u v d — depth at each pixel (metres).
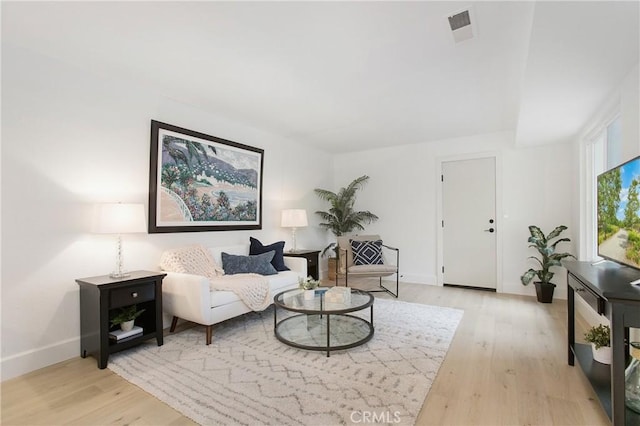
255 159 4.31
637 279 1.75
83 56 2.47
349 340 2.71
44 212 2.43
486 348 2.62
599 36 1.78
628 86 2.23
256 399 1.88
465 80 2.87
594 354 2.08
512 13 1.91
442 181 5.09
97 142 2.75
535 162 4.43
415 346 2.64
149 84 2.98
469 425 1.65
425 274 5.20
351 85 2.99
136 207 2.64
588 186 3.63
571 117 3.17
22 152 2.33
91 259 2.69
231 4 1.85
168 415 1.75
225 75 2.79
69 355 2.50
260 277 3.37
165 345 2.71
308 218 5.43
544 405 1.82
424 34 2.15
